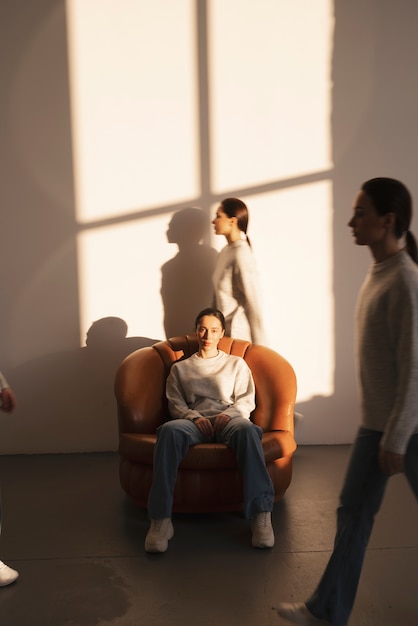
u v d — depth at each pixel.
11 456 4.30
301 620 2.17
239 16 4.16
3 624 2.34
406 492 3.56
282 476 3.35
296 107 4.23
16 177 4.18
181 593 2.54
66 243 4.23
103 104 4.17
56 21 4.10
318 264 4.33
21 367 4.30
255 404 3.59
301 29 4.18
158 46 4.15
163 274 4.29
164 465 2.99
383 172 4.29
